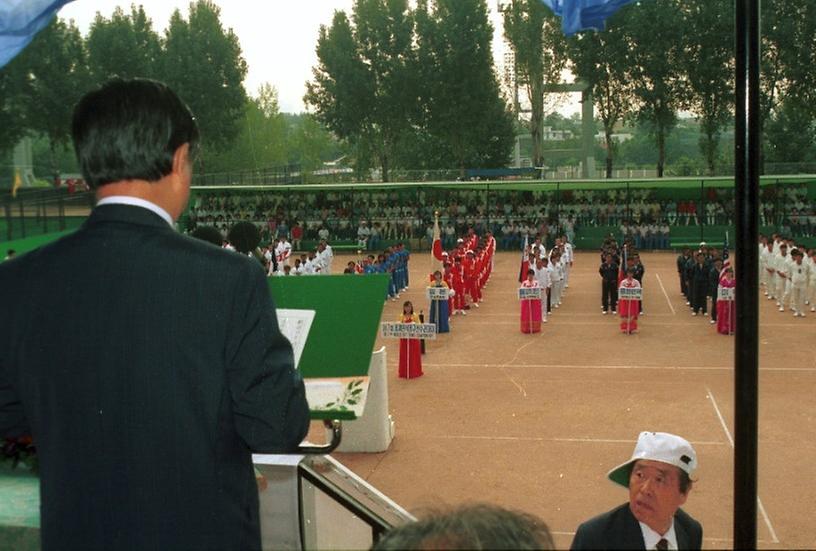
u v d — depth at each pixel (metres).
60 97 43.88
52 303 2.16
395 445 13.59
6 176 41.28
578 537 3.80
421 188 48.00
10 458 3.66
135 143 2.21
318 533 3.58
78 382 2.12
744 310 2.77
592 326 24.23
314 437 13.59
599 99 53.16
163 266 2.15
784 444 13.08
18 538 3.32
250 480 2.29
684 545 3.84
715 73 48.09
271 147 82.62
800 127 55.59
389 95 58.84
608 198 46.75
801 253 25.23
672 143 95.31
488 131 63.16
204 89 59.69
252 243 4.97
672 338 22.16
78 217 11.27
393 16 58.09
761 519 10.04
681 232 44.84
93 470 2.12
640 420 14.59
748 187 2.80
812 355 19.58
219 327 2.12
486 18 57.41
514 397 16.39
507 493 11.31
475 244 38.19
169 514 2.11
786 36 46.38
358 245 48.34
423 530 1.40
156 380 2.09
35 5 4.73
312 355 3.16
